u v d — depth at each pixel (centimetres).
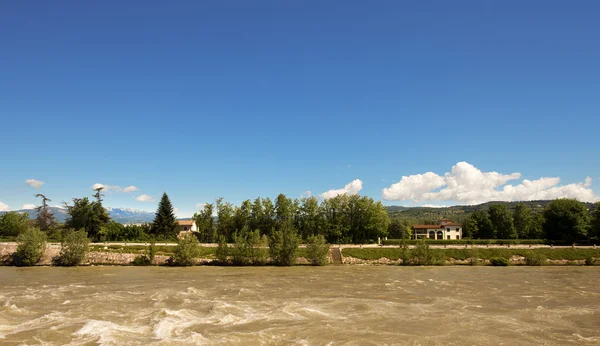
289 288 5178
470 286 5428
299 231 11769
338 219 11588
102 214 11756
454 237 15662
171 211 13212
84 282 5753
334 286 5366
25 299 4312
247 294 4684
